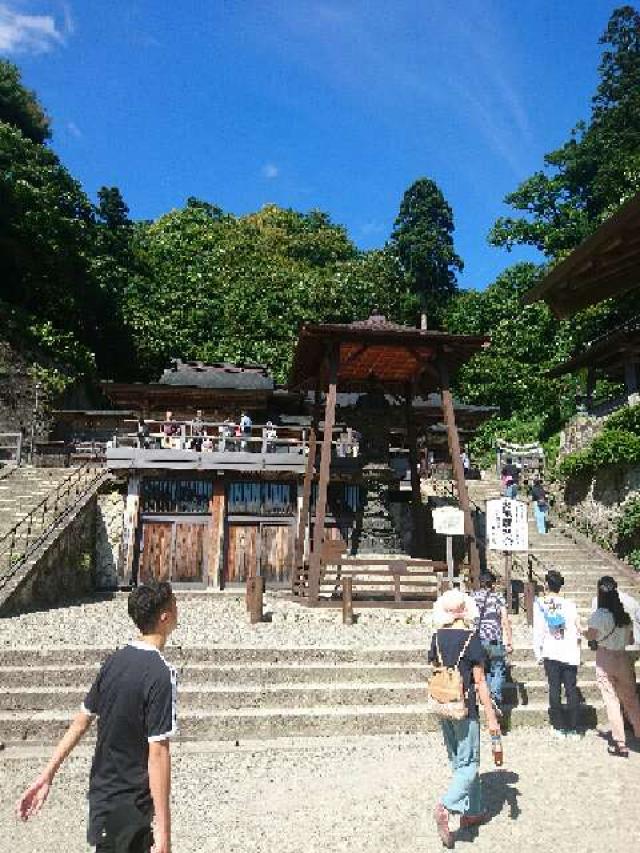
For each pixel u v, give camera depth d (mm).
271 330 46562
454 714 4816
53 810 5641
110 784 2871
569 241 41875
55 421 29922
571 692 7668
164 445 22875
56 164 38000
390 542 19844
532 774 6363
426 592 15703
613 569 16172
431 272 51188
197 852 4859
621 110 42094
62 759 3092
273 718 7840
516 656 9617
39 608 14023
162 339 43438
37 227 33688
